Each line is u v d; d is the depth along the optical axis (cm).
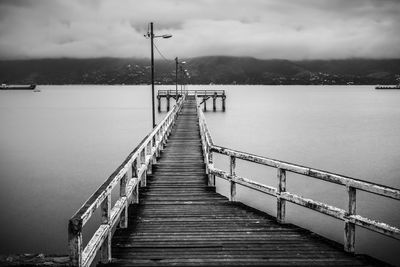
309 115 7725
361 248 1352
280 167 641
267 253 530
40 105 11762
